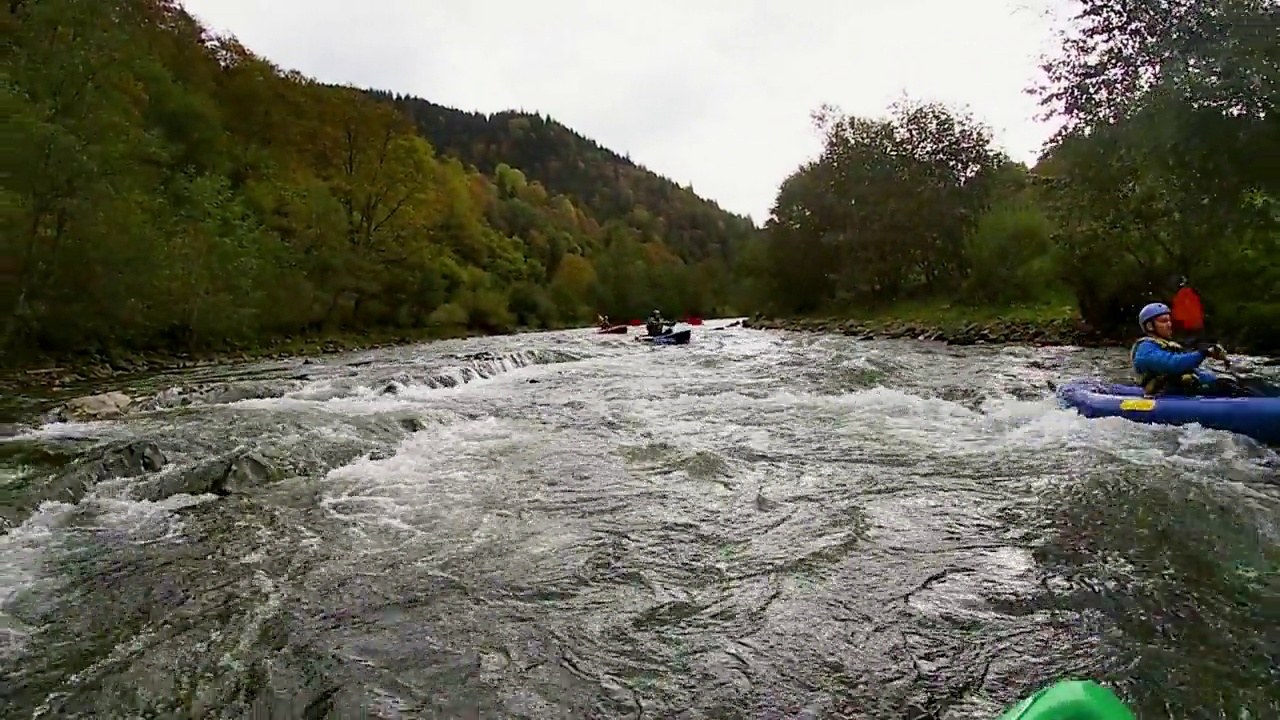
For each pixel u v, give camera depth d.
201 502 5.43
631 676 3.05
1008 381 11.48
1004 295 28.09
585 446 7.30
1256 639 3.25
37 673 3.09
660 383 12.46
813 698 2.87
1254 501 5.08
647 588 3.91
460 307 37.25
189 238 17.88
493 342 25.91
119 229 15.00
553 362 17.44
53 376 12.86
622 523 4.95
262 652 3.26
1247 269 15.96
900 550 4.36
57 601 3.77
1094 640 3.27
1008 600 3.68
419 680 3.03
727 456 6.75
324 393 11.22
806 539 4.58
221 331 18.97
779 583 3.94
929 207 34.34
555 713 2.79
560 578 4.05
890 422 8.17
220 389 11.12
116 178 15.15
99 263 14.67
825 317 37.22
